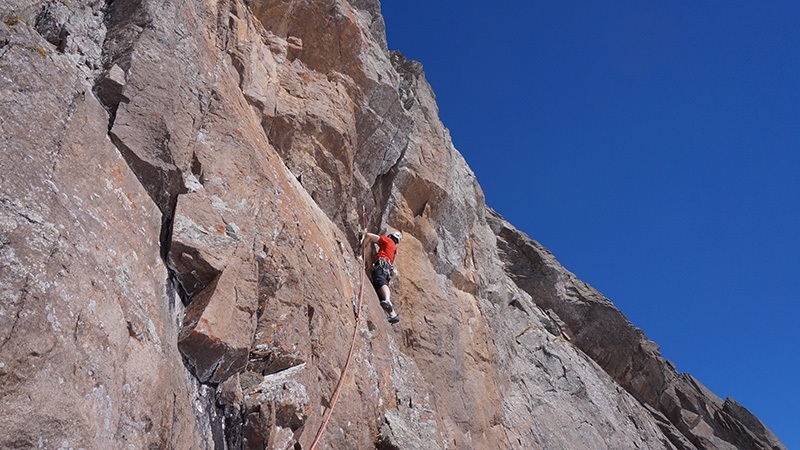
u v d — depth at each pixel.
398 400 9.03
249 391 5.98
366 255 11.06
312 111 9.93
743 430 24.19
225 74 7.84
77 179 4.66
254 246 6.39
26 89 4.53
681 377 25.84
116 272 4.59
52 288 3.79
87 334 3.93
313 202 9.23
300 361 6.72
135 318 4.55
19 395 3.28
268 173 7.50
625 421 18.78
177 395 4.83
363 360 8.37
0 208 3.76
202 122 6.72
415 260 12.31
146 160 5.56
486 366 13.23
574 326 22.34
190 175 6.17
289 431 6.23
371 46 12.16
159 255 5.40
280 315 6.61
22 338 3.42
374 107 11.55
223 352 5.35
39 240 3.90
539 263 22.98
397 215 12.27
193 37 7.12
